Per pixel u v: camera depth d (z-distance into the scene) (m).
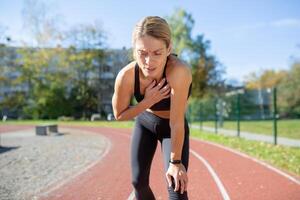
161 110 3.11
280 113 37.16
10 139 20.08
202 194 6.55
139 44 2.60
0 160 11.13
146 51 2.59
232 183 7.46
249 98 33.41
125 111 3.06
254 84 77.25
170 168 2.89
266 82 77.12
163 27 2.59
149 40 2.56
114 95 3.09
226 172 8.76
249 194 6.48
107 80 58.47
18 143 17.41
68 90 58.91
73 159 11.38
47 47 53.59
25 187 7.09
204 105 28.12
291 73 40.06
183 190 2.86
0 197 6.25
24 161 10.90
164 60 2.69
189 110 31.70
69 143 17.22
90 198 6.27
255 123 31.22
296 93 37.50
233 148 14.05
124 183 7.55
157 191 6.71
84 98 55.97
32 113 55.16
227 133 21.89
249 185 7.23
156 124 3.19
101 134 23.75
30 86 55.88
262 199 6.10
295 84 38.09
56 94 54.59
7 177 8.22
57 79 54.81
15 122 45.56
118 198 6.29
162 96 2.91
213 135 20.42
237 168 9.30
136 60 2.76
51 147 15.30
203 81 51.25
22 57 53.84
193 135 21.16
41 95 54.06
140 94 3.05
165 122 3.18
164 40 2.59
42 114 55.22
